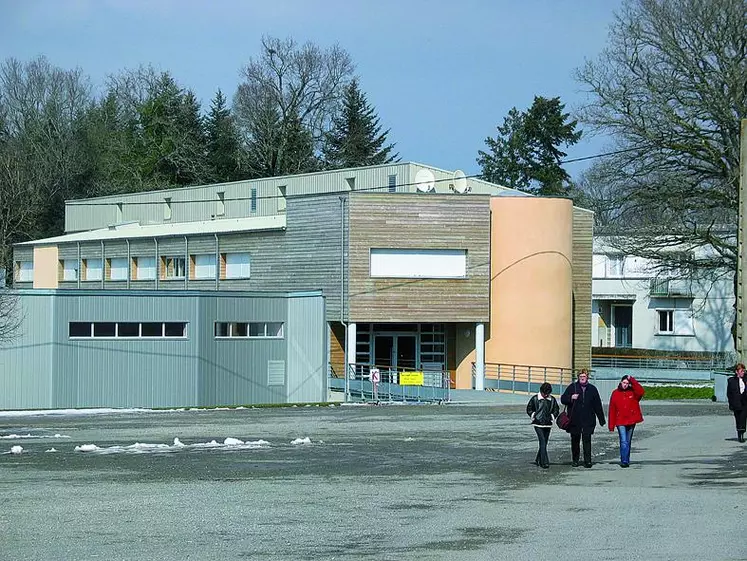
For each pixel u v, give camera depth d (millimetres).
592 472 20125
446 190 62562
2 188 79188
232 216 76125
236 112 97625
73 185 93312
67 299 45531
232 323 49250
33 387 44875
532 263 55406
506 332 55250
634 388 21062
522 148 107688
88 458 21781
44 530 13031
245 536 12711
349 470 20125
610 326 81000
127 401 46688
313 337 51062
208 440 26078
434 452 23625
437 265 53562
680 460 22281
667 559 11188
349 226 52188
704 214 51688
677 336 76062
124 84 104000
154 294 47281
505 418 34844
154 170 96250
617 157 51844
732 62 48125
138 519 13945
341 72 96875
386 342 55312
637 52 50562
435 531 13109
